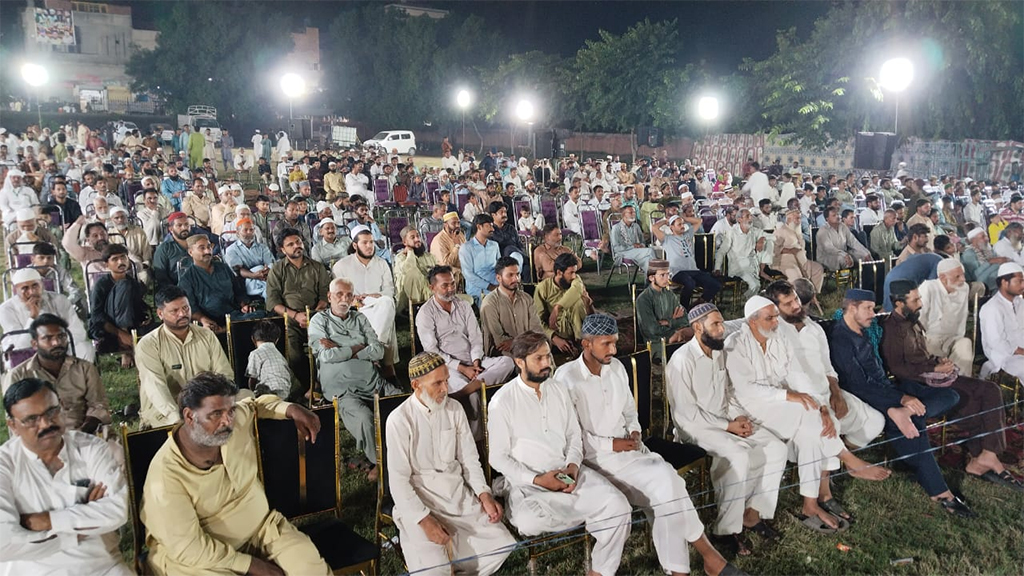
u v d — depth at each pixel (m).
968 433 5.30
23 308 5.29
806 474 4.57
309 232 10.16
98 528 3.15
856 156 14.32
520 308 6.17
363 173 17.50
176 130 36.25
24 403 3.05
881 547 4.36
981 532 4.52
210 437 3.14
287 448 3.71
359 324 5.47
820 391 4.91
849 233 10.18
